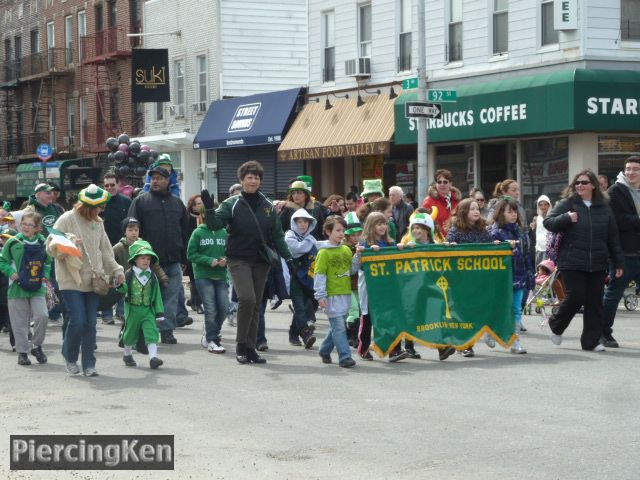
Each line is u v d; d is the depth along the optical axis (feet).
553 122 99.60
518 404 41.98
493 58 110.01
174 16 172.45
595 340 56.90
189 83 168.96
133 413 41.88
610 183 101.86
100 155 198.18
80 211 51.65
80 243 51.16
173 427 39.04
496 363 53.11
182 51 170.60
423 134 96.22
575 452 33.88
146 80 166.81
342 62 133.18
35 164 200.95
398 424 38.70
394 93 122.42
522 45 106.52
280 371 52.26
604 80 98.43
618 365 51.62
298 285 60.80
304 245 60.49
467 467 32.35
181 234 64.23
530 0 105.40
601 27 100.32
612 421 38.45
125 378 50.93
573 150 101.60
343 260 53.42
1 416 41.73
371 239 55.36
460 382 47.55
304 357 57.36
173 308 63.82
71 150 210.79
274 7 165.58
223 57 162.20
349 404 42.83
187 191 168.66
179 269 64.44
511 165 110.01
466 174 114.42
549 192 105.09
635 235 57.67
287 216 65.41
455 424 38.47
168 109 174.40
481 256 55.67
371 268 54.39
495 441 35.60
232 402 43.86
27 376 52.29
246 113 148.56
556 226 56.39
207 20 163.94
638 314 77.92
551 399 42.86
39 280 56.49
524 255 59.67
